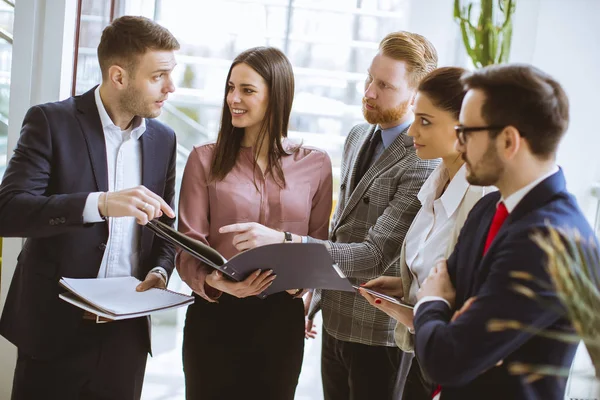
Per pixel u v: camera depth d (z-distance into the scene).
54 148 1.84
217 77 3.11
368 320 2.04
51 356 1.88
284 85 2.00
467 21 3.02
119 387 1.96
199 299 2.05
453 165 1.64
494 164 1.22
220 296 2.02
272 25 3.11
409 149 2.00
